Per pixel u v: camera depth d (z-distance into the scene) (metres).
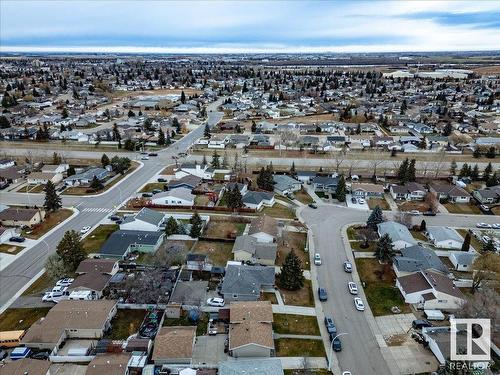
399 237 65.25
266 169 97.00
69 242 58.09
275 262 61.38
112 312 48.25
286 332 46.53
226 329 46.69
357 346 44.69
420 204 84.81
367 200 87.06
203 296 51.34
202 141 132.88
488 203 84.81
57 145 129.12
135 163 111.69
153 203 81.56
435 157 118.00
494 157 117.00
